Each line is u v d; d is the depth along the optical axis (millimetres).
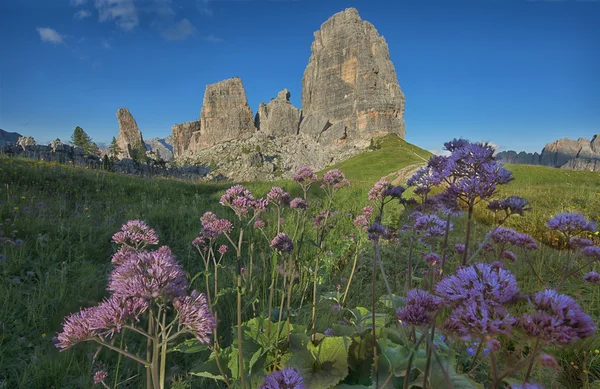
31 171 12312
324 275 5609
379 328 3146
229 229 3051
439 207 3018
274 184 19094
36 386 3219
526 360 1251
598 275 3145
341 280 5973
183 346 3225
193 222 9031
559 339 1140
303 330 3670
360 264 6688
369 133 166750
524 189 16906
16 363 3492
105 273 5746
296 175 4141
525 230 9375
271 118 190125
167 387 3252
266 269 5602
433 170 2746
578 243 3232
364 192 15477
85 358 3635
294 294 5238
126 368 3535
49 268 5379
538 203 12992
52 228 7016
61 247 6102
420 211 3389
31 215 7730
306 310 4859
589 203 12430
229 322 4445
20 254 5602
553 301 1254
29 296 4641
